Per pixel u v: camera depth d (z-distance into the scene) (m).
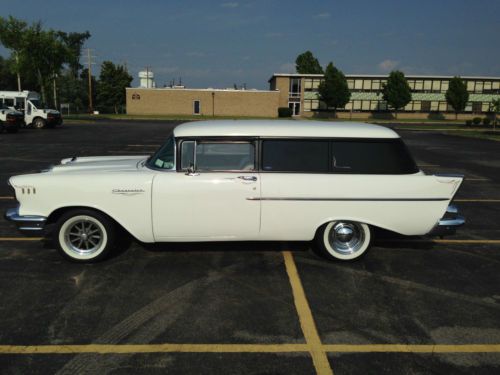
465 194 10.03
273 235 5.12
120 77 75.38
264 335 3.68
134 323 3.84
